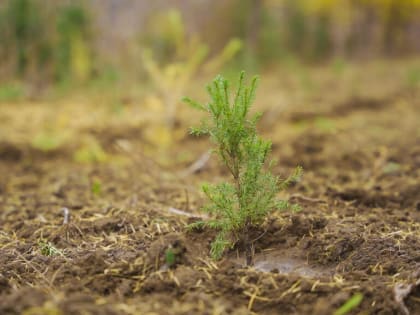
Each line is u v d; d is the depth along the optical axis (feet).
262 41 56.70
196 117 26.48
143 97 31.45
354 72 48.26
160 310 7.95
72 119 26.45
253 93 9.31
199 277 8.82
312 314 8.11
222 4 56.34
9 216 13.34
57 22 33.50
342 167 17.62
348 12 66.13
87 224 11.99
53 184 16.85
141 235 11.13
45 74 34.55
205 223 9.87
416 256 9.72
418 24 71.26
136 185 16.49
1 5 33.73
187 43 45.44
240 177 9.74
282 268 9.68
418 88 35.35
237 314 7.98
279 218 11.20
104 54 42.09
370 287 8.50
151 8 47.91
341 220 11.56
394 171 16.56
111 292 8.67
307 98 31.63
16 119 26.27
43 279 9.13
